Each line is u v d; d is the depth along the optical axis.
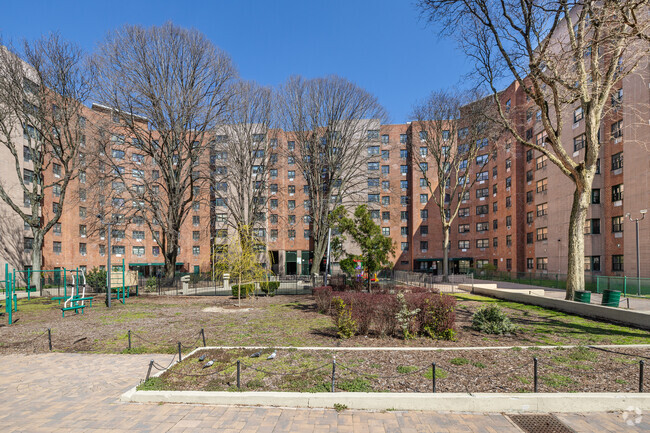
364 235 18.84
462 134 34.41
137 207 30.05
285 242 54.19
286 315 14.65
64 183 27.81
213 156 37.72
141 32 26.72
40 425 5.12
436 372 6.68
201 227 51.56
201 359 7.74
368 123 36.53
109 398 6.07
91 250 44.19
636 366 7.02
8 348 9.80
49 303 20.53
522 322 12.37
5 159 31.56
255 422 5.11
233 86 30.38
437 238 53.56
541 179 38.91
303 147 35.38
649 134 24.98
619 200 28.05
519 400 5.44
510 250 44.91
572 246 15.89
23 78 27.83
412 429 4.89
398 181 55.44
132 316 14.99
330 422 5.10
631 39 12.70
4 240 31.16
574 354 7.75
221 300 21.44
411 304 9.80
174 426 5.02
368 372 6.72
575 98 16.05
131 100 27.05
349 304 10.16
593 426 4.96
